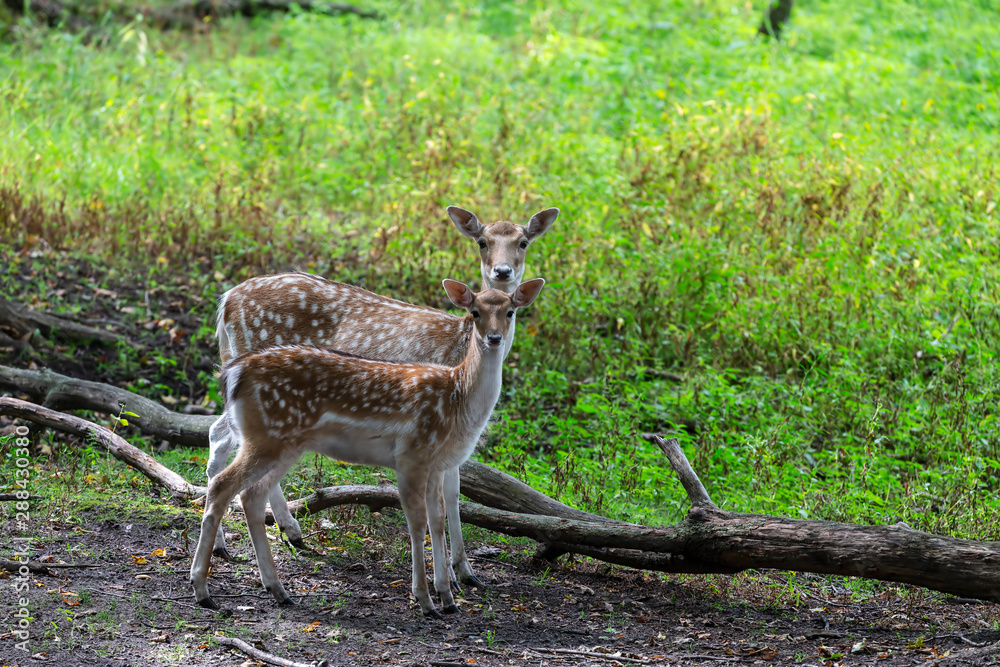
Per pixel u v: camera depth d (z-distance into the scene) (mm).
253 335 9906
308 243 16125
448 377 8008
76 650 6758
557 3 29469
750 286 14977
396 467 7996
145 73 22203
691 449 11914
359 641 7387
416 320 9539
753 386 13172
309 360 7871
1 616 7152
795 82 23281
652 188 16875
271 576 8008
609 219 16156
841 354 13750
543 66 23922
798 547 8055
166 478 9930
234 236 15625
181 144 19328
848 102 22562
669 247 15453
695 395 12992
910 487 10703
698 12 29141
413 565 8008
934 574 7547
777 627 8336
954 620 8578
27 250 15047
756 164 17734
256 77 22609
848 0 30312
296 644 7234
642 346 14086
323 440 8000
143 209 16344
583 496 10586
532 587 8984
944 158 18844
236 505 9797
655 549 8680
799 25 28141
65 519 9133
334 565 8969
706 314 14609
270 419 7758
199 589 7727
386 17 28188
